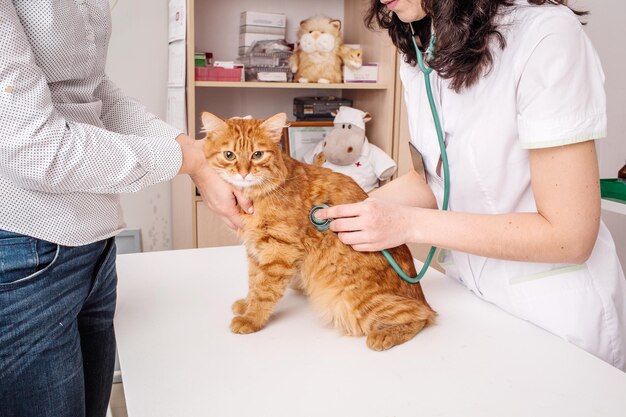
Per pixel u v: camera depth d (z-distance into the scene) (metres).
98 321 1.04
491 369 0.94
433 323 1.11
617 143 2.63
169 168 0.96
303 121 2.90
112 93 1.18
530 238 0.97
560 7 1.00
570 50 0.94
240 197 1.16
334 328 1.10
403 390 0.87
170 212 3.03
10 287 0.82
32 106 0.75
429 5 1.01
